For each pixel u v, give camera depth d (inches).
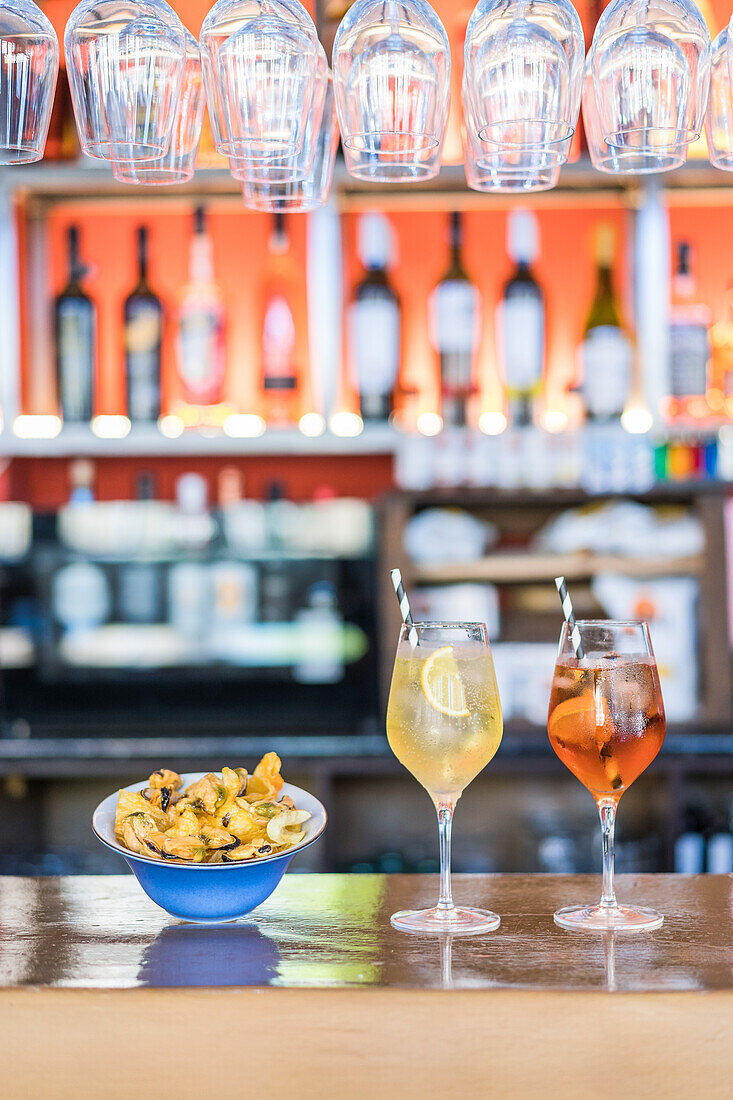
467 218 112.2
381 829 103.2
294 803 38.5
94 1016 30.8
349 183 102.5
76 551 98.7
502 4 40.0
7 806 102.1
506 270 112.0
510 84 39.6
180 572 98.9
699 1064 30.4
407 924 36.3
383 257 111.0
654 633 99.1
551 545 99.5
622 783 36.5
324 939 35.1
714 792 101.0
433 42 40.4
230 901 35.2
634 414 104.0
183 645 99.2
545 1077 30.5
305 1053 30.7
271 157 41.6
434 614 99.9
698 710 97.5
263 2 40.2
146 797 37.0
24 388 106.1
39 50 40.8
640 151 41.3
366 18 40.2
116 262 112.1
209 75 41.0
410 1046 30.5
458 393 104.8
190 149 42.6
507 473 98.9
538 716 98.3
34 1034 30.8
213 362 106.0
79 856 101.8
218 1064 30.7
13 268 102.3
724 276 110.5
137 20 39.9
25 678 99.2
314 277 104.7
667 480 100.2
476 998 30.5
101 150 41.4
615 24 40.8
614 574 100.1
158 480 115.1
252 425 109.9
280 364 107.8
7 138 40.9
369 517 101.6
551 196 106.7
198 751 91.7
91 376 105.3
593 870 101.7
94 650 99.1
